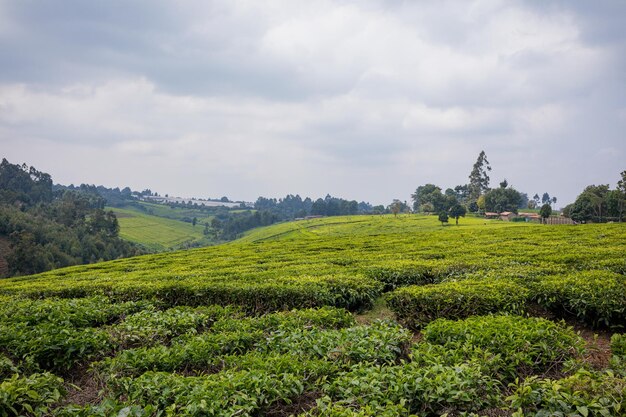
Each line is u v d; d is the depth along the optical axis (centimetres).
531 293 920
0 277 5572
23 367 711
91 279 1523
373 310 1107
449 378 511
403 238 2450
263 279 1232
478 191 12975
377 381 525
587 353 654
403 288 982
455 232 2716
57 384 608
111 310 1028
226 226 13712
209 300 1123
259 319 848
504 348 608
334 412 472
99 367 687
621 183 6962
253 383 534
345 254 1820
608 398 457
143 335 799
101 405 527
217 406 490
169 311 952
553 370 612
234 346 722
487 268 1199
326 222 10194
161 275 1437
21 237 5922
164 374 592
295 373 581
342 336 698
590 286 896
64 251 6794
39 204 9900
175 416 483
